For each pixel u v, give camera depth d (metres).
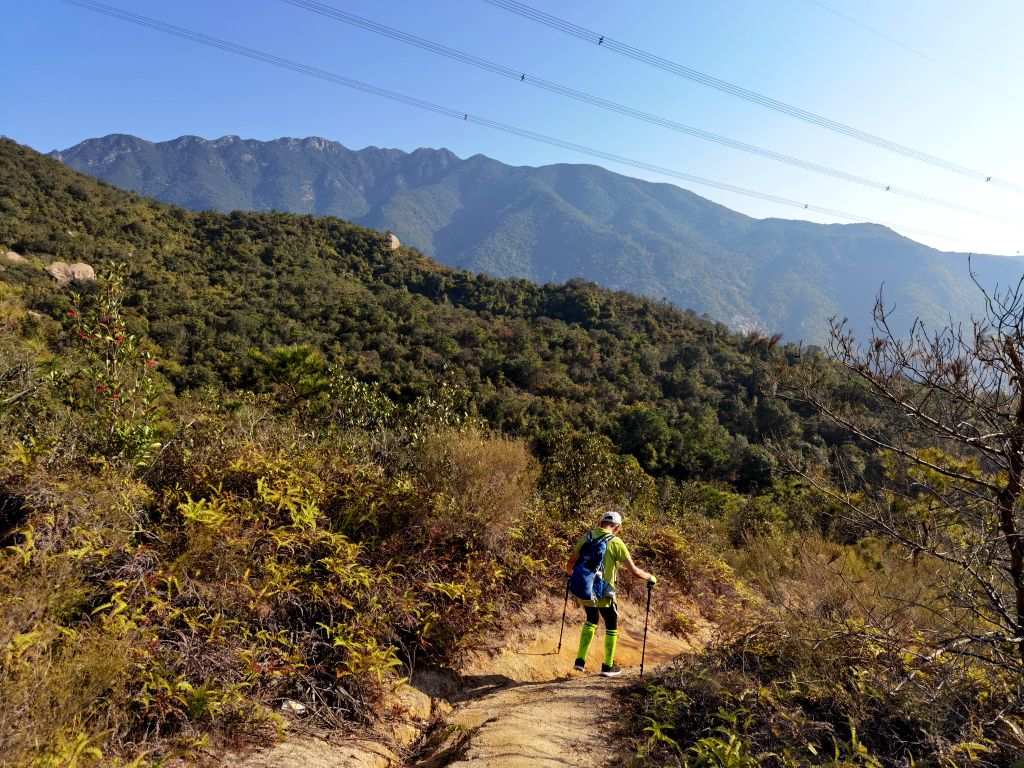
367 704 3.94
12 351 5.53
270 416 7.85
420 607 5.09
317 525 5.38
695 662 4.66
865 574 6.41
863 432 3.82
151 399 5.96
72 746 2.46
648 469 50.03
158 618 3.64
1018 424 3.36
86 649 2.86
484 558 6.17
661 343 96.38
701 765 3.33
